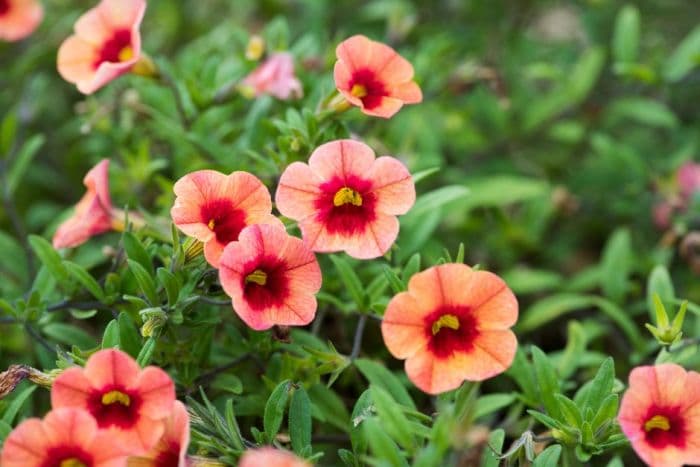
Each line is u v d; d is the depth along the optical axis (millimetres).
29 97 521
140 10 424
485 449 382
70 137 536
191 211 380
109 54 434
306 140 416
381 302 422
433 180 510
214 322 398
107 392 362
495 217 513
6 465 354
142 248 405
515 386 455
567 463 390
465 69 511
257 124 453
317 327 436
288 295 381
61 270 422
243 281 376
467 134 532
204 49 515
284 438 395
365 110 397
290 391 409
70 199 537
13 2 496
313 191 386
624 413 366
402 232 453
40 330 429
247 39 499
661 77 518
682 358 406
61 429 355
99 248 467
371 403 387
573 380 461
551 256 525
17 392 418
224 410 411
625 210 527
